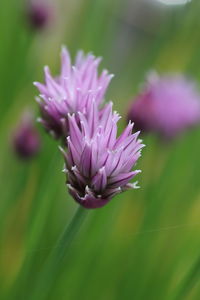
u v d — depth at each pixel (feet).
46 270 1.40
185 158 1.93
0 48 2.19
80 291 1.79
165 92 1.86
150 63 2.19
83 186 1.31
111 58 2.60
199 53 2.15
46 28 2.06
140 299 1.82
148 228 1.83
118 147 1.30
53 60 2.36
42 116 1.40
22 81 2.18
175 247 1.85
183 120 1.85
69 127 1.35
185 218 1.87
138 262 1.83
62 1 2.43
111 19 2.47
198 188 1.91
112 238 1.84
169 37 2.21
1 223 1.82
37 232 1.57
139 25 2.70
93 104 1.30
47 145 1.86
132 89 2.15
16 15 2.23
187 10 2.19
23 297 1.68
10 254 1.79
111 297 1.82
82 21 2.39
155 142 1.87
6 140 2.04
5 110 2.10
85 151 1.29
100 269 1.83
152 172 1.89
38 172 1.86
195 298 1.76
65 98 1.38
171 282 1.83
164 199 1.84
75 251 1.78
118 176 1.30
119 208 1.84
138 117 1.61
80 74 1.39
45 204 1.56
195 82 1.93
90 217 1.80
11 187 1.86
